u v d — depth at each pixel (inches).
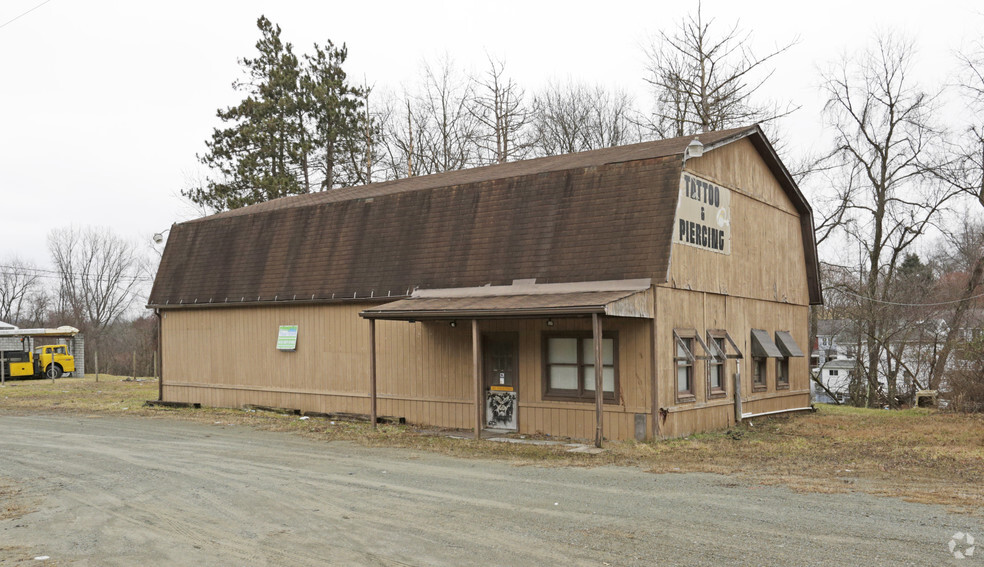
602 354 598.2
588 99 1664.6
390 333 732.7
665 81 1373.0
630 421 591.5
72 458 535.8
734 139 723.4
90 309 2689.5
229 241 898.1
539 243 643.5
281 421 744.3
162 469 488.7
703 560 279.7
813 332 1473.9
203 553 302.2
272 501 391.5
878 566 269.6
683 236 636.7
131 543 318.7
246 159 1541.6
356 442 607.2
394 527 335.9
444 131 1656.0
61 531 339.9
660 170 610.2
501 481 439.8
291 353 813.2
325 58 1654.8
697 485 421.7
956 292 1370.6
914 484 421.7
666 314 605.6
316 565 284.4
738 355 679.1
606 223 617.9
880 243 1323.8
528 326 643.5
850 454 535.2
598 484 427.2
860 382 1343.5
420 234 724.7
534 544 305.1
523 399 644.7
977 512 350.3
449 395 688.4
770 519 339.0
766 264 810.2
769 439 620.7
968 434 645.9
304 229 826.8
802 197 878.4
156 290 936.9
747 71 1251.2
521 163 877.2
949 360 1225.4
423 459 523.5
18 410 884.6
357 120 1631.4
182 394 918.4
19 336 1519.4
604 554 289.7
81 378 1609.3
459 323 684.7
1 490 429.1
